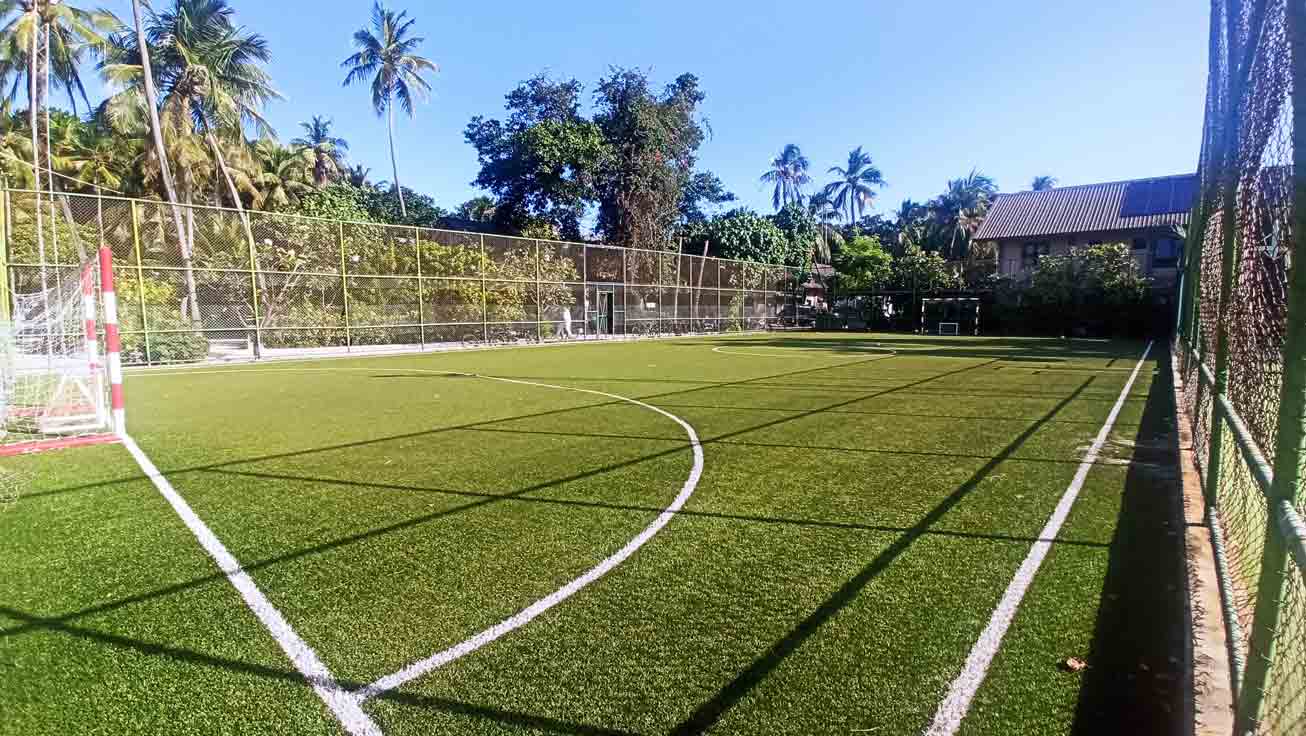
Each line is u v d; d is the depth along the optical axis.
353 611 2.63
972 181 43.41
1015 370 12.36
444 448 5.54
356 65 32.22
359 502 4.05
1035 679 2.13
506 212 32.34
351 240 17.16
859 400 8.39
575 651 2.32
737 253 35.06
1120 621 2.51
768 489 4.30
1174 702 2.00
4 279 8.47
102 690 2.10
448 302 19.27
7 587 2.86
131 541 3.41
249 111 22.44
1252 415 2.80
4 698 2.05
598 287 23.83
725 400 8.42
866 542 3.36
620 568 3.04
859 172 52.12
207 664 2.25
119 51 19.58
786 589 2.81
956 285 29.84
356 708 2.00
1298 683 1.63
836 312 33.66
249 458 5.20
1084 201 30.55
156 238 14.07
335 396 8.93
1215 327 3.99
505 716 1.96
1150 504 3.98
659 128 29.97
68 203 12.70
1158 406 7.81
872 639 2.39
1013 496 4.15
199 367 13.59
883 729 1.89
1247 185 2.96
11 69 18.25
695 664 2.23
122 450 5.52
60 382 8.21
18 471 4.82
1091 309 25.67
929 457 5.21
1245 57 2.96
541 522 3.67
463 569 3.04
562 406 7.93
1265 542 1.62
